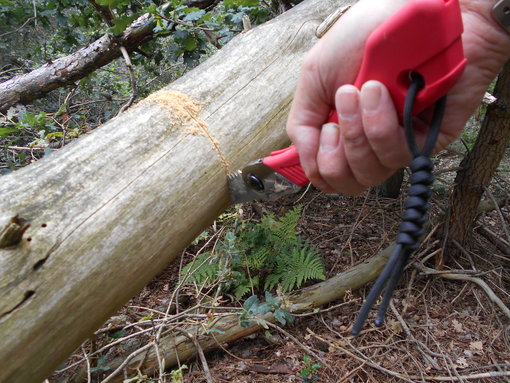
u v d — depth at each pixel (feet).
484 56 2.26
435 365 5.80
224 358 5.97
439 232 7.92
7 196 3.33
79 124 10.80
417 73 2.01
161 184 4.02
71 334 3.45
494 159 6.99
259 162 3.57
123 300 3.87
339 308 6.79
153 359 5.63
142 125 4.31
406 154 2.30
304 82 2.59
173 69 15.17
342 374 5.65
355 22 2.31
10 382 3.11
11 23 12.53
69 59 10.88
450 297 7.14
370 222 9.20
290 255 7.25
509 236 7.55
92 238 3.46
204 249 8.22
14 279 3.06
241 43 5.87
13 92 10.78
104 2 7.98
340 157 2.51
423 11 1.82
